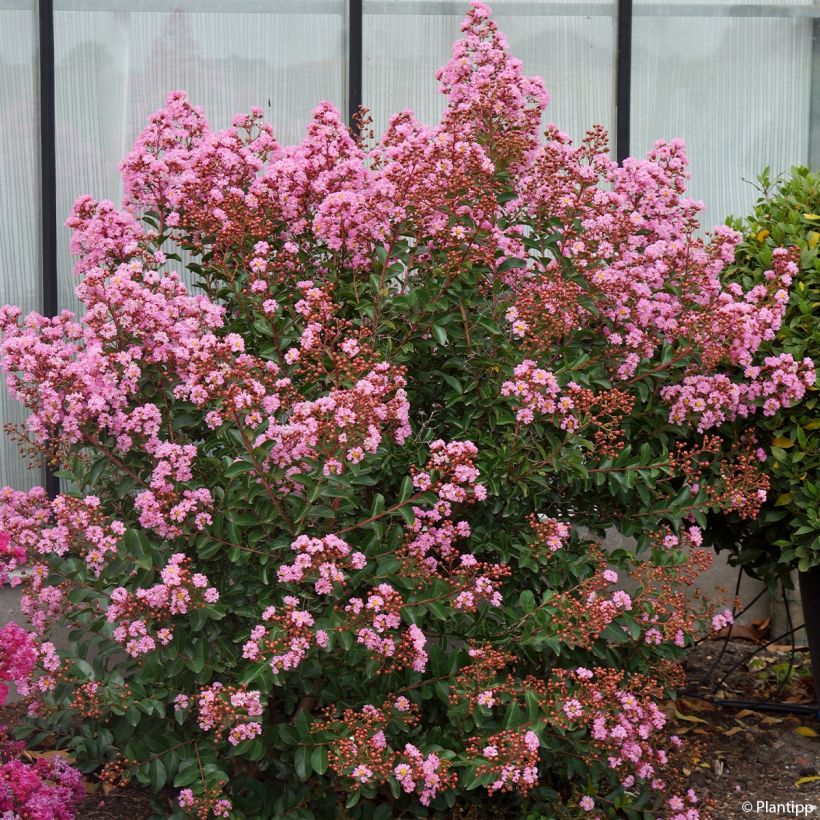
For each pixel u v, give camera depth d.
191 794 3.22
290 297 3.64
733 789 4.06
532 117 3.90
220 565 3.48
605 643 3.59
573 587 3.44
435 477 3.31
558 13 4.84
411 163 3.53
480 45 4.01
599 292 3.70
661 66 4.95
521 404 3.47
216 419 3.23
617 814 3.74
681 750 3.97
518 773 3.09
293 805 3.39
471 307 3.67
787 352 3.97
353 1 4.62
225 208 3.62
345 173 3.66
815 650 4.39
